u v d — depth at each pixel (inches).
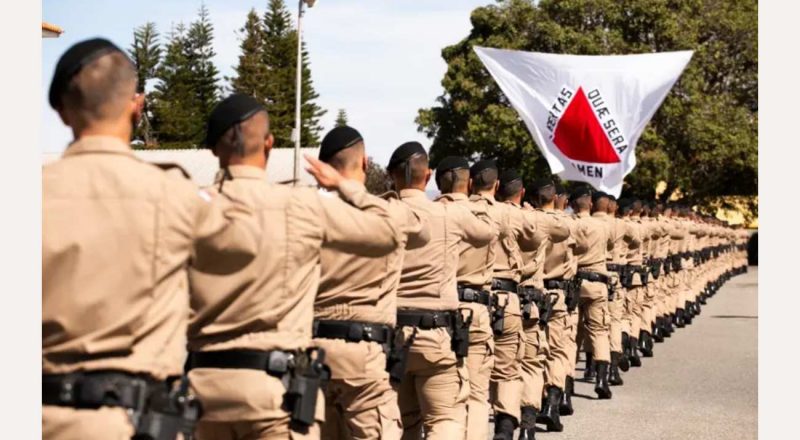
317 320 204.5
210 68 2642.7
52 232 124.1
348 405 205.9
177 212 131.6
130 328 126.3
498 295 309.9
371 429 206.2
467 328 253.6
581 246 436.1
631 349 544.4
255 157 163.9
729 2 1496.1
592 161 513.3
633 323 544.7
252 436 161.5
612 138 510.6
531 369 341.1
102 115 128.5
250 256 157.2
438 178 283.7
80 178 126.5
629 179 1339.8
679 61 511.2
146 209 128.1
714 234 1088.2
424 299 247.3
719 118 1392.7
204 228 145.6
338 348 202.8
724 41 1499.8
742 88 1525.6
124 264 126.1
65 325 124.0
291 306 162.2
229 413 159.6
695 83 1354.6
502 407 313.9
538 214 348.2
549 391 368.5
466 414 258.4
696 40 1403.8
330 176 176.9
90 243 124.6
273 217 159.9
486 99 1384.1
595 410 409.1
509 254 319.0
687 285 775.1
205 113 2620.6
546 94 516.1
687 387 468.1
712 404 422.0
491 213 307.6
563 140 514.9
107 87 128.1
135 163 130.0
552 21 1354.6
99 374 124.4
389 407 208.5
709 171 1485.0
